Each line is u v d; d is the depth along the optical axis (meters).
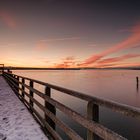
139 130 17.58
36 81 5.45
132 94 49.12
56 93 44.31
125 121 20.66
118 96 44.97
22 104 7.94
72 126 16.61
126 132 17.14
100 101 2.02
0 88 14.21
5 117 5.87
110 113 24.34
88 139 2.32
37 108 19.77
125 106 1.63
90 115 2.26
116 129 17.88
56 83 89.75
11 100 8.91
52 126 4.09
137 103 35.56
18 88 9.81
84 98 2.42
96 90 58.00
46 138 4.07
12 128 4.84
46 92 4.34
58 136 3.46
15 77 12.36
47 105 4.27
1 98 9.47
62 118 18.94
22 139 4.11
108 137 1.85
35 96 32.56
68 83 91.50
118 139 1.68
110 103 1.83
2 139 4.15
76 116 2.64
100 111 25.55
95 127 2.11
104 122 20.25
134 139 15.37
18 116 5.96
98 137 2.23
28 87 6.97
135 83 100.12
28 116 5.94
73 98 36.22
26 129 4.71
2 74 33.97
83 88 63.72
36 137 4.17
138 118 1.46
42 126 4.76
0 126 5.00
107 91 55.66
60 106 3.32
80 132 15.21
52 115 3.84
